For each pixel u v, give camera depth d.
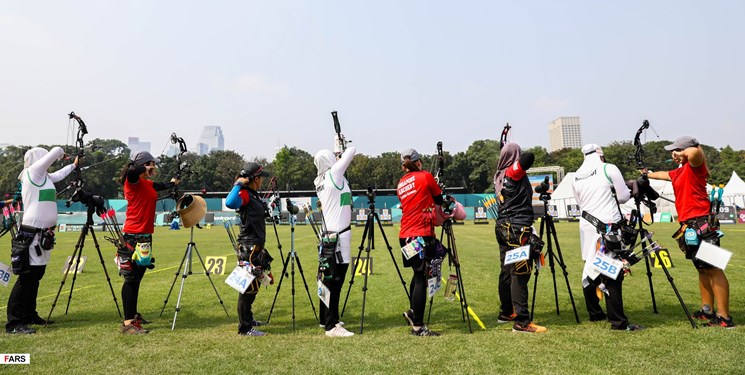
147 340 4.79
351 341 4.65
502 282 5.63
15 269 5.26
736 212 31.84
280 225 40.62
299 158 74.00
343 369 3.72
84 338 4.89
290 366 3.82
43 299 7.34
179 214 6.12
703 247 4.97
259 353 4.23
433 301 7.01
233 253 15.23
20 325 5.25
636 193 5.66
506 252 5.28
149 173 5.64
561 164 80.12
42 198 5.56
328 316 5.11
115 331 5.24
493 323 5.57
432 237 5.15
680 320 5.33
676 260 10.87
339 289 5.26
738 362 3.66
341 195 5.42
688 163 5.26
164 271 10.76
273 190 5.81
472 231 26.70
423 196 5.16
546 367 3.67
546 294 7.27
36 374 3.71
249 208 5.25
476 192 72.56
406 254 5.07
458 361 3.88
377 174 74.31
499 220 5.50
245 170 5.23
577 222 40.41
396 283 8.59
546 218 5.86
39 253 5.44
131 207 5.50
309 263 12.01
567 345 4.30
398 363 3.86
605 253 5.13
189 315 6.27
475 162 72.81
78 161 6.07
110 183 61.22
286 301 7.22
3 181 52.78
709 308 5.42
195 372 3.72
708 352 3.94
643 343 4.28
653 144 58.97
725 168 67.06
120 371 3.76
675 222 33.09
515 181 5.33
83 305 6.91
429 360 3.93
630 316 5.58
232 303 7.06
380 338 4.76
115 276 9.90
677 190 5.44
